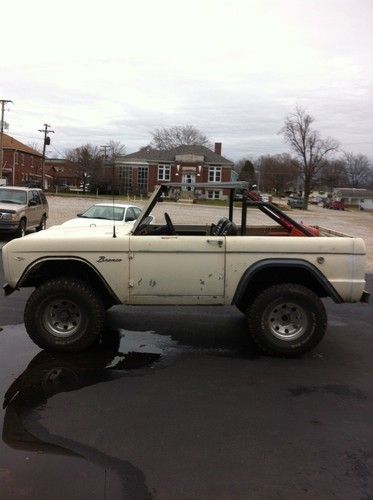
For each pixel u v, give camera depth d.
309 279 5.80
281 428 3.90
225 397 4.47
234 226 6.03
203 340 6.16
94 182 80.69
